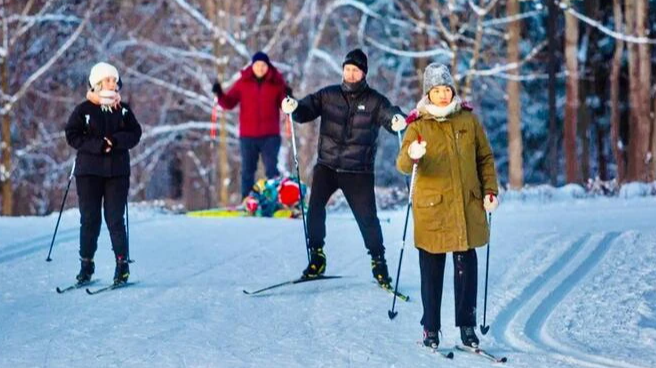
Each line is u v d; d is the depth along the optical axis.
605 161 88.81
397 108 23.70
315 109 24.25
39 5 87.75
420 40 85.56
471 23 85.31
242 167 44.31
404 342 19.69
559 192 54.09
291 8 91.06
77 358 18.39
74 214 39.88
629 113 78.38
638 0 71.62
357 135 24.06
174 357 18.47
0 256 29.09
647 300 22.89
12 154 85.81
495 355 18.70
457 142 18.70
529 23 87.38
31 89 88.56
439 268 19.08
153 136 95.44
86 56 90.94
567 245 29.38
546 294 23.95
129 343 19.50
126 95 93.19
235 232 34.12
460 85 86.81
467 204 18.64
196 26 90.31
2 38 82.50
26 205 92.62
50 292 24.47
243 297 23.91
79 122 24.53
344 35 94.06
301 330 20.70
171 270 27.25
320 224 25.02
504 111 97.00
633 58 72.31
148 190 103.94
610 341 19.83
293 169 90.06
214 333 20.39
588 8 80.06
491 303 22.89
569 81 72.31
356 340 19.81
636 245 28.97
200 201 101.56
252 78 43.81
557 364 17.98
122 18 92.12
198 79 90.00
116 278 24.86
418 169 18.75
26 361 18.17
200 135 94.88
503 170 98.50
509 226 34.28
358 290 24.53
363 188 24.27
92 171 24.61
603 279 25.22
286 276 26.47
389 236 32.91
